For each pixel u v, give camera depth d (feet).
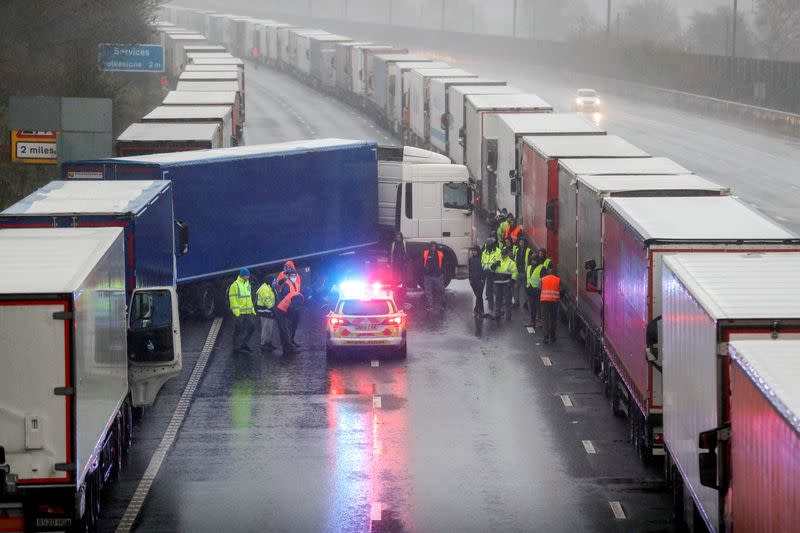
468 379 246.68
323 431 211.41
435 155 353.72
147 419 219.00
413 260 346.95
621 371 206.18
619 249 206.18
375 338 259.39
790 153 625.82
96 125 365.20
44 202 216.95
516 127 381.60
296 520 168.25
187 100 470.39
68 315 136.98
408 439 206.59
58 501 141.90
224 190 301.43
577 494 178.40
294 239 325.01
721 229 183.93
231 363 261.24
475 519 168.14
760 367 110.32
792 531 97.86
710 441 124.67
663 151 624.18
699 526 146.30
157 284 228.22
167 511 171.94
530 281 291.58
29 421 138.00
